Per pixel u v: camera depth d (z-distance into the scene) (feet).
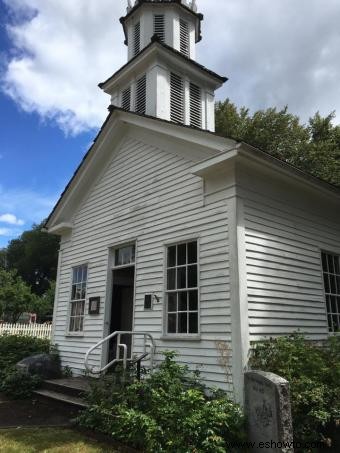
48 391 28.50
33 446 18.24
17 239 197.06
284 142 71.46
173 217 26.78
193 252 24.99
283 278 24.72
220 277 22.63
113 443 18.43
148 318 26.63
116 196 32.96
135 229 29.99
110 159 34.65
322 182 27.40
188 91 37.99
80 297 35.06
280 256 24.95
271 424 16.29
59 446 18.26
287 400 16.29
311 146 69.72
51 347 35.99
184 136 26.07
